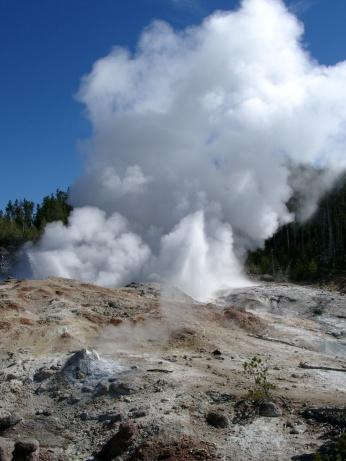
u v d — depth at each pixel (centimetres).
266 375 2072
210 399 1794
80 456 1582
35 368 2170
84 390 1978
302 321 3538
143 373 2039
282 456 1402
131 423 1598
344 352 2861
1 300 3005
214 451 1455
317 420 1595
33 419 1845
